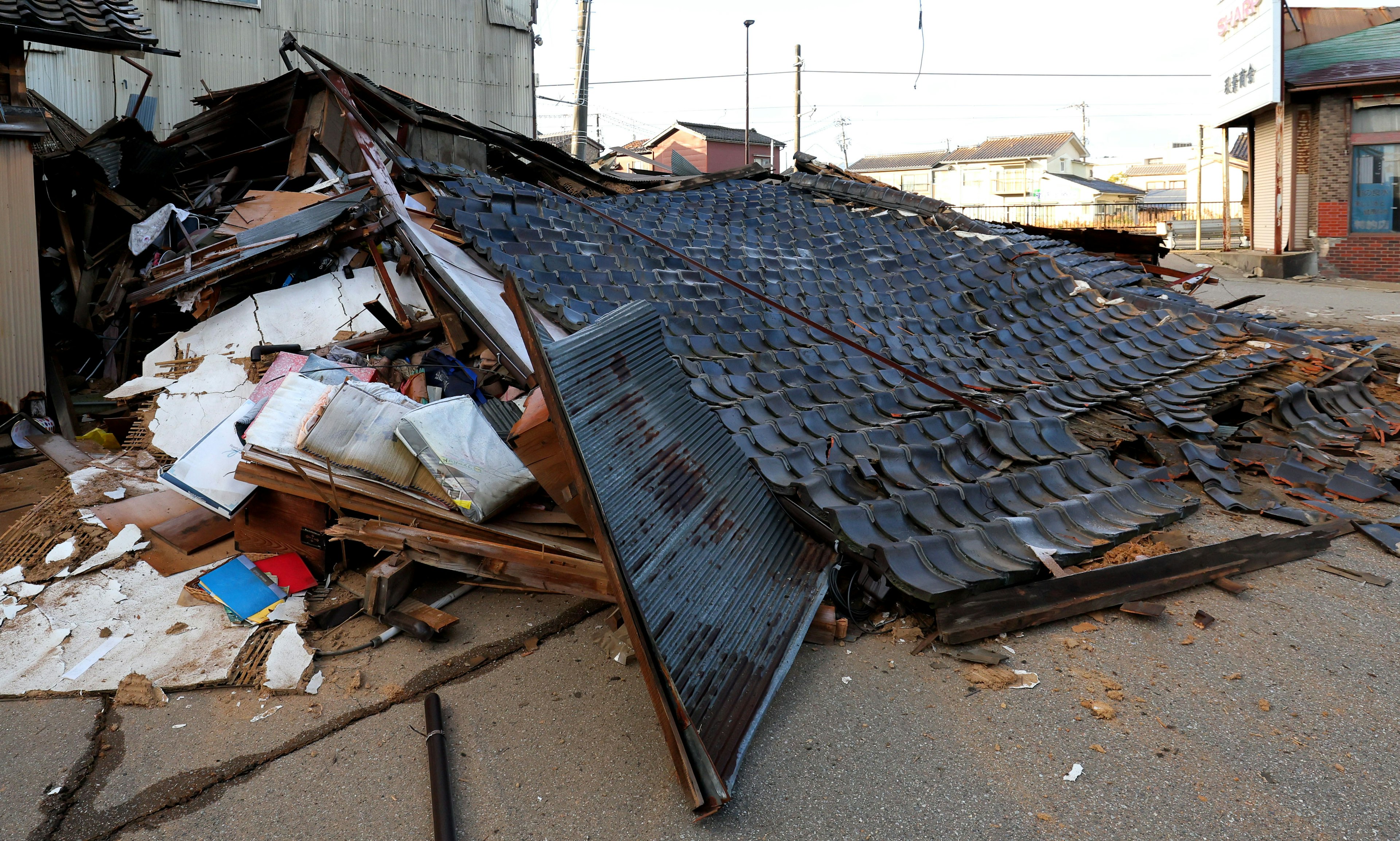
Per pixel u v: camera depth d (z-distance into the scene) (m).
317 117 8.00
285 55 6.80
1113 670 3.48
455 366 5.30
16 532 4.41
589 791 2.78
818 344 6.44
